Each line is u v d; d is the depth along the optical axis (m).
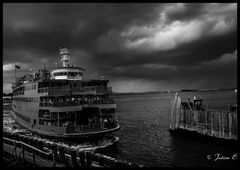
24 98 48.81
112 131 35.25
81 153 16.67
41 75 48.25
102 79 42.72
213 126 41.34
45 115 37.44
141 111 114.50
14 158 21.95
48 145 20.50
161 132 53.34
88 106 36.25
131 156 34.22
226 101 134.75
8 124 65.75
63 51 47.50
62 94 36.59
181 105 50.78
